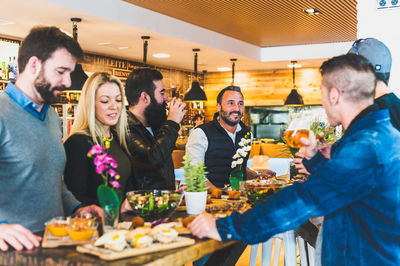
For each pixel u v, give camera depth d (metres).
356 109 1.47
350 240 1.43
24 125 1.64
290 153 2.98
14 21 5.38
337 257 1.44
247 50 8.23
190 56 8.02
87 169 1.96
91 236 1.47
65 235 1.48
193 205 1.92
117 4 5.37
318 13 5.95
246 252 4.55
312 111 9.74
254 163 4.32
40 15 5.10
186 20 6.46
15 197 1.62
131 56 8.03
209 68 9.80
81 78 5.15
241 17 6.25
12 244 1.36
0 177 1.60
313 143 1.70
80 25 5.57
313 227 2.39
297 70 9.77
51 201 1.73
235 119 3.16
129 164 2.27
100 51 7.46
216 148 3.15
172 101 2.40
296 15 6.11
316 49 8.34
